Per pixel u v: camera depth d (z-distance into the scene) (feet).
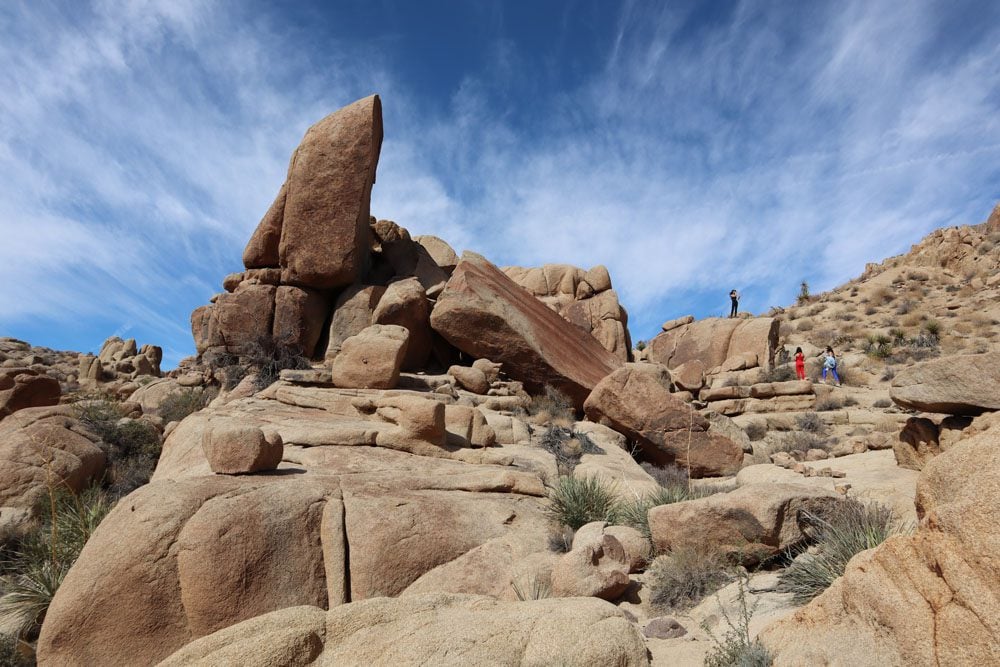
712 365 104.12
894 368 92.94
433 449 33.32
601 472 36.01
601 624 14.76
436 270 75.10
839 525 20.11
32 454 37.40
